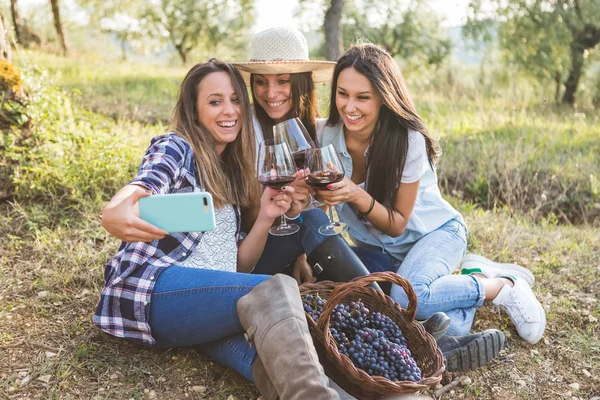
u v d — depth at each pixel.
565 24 15.87
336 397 1.81
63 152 4.09
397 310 2.39
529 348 2.84
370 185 2.91
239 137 2.60
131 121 6.69
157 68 14.19
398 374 2.15
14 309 2.65
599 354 2.79
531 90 15.48
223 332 2.20
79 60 13.00
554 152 6.27
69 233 3.43
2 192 3.67
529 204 5.29
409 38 21.66
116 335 2.27
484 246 3.93
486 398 2.48
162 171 2.15
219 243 2.48
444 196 5.02
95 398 2.14
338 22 13.38
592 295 3.33
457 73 18.88
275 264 2.81
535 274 3.54
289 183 2.48
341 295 2.12
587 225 4.68
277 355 1.91
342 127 2.97
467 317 2.80
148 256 2.26
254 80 3.06
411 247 3.07
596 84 17.38
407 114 2.75
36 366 2.27
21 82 4.06
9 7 18.16
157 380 2.30
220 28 27.92
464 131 7.14
